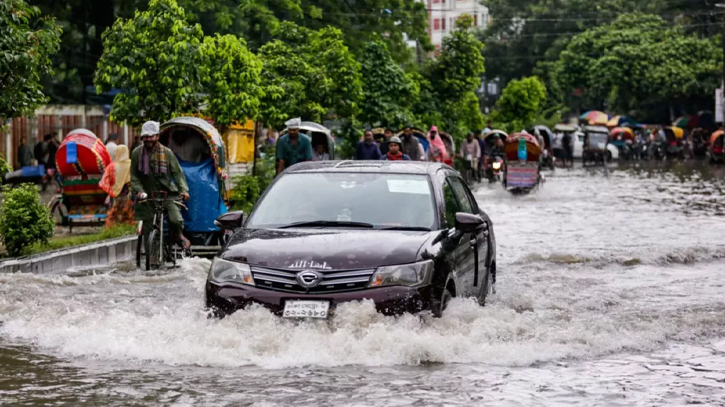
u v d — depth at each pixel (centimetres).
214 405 1359
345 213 1870
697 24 17650
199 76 3950
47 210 2981
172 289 2420
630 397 1411
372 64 7406
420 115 8912
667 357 1683
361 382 1477
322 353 1602
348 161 2055
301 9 8594
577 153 13350
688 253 3116
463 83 9544
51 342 1783
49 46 2967
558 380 1504
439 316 1709
